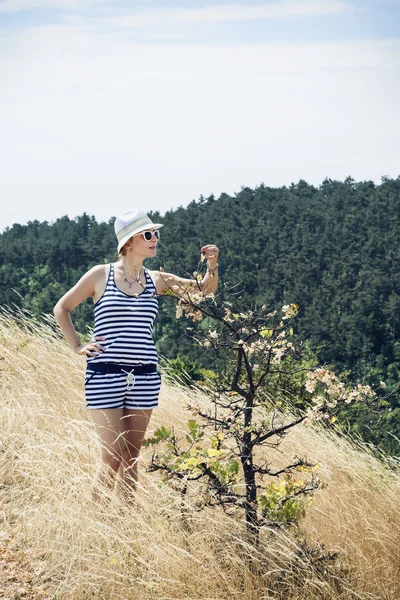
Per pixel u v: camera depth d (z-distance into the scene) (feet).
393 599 11.08
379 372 307.78
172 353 251.80
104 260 434.30
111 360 11.94
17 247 446.19
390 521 13.29
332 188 523.29
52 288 397.39
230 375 12.26
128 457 12.24
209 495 11.37
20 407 15.28
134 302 12.07
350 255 378.32
